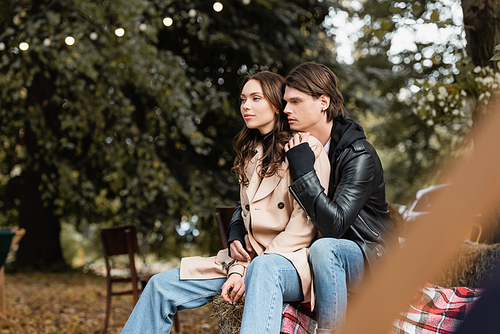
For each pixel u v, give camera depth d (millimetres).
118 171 7500
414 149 13078
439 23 3314
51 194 8844
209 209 7984
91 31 6395
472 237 2619
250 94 2301
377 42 11984
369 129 13672
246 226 2227
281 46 8625
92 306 6027
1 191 10688
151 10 6848
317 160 2084
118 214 9461
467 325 434
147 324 2139
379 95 13039
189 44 8617
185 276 2180
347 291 1976
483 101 2988
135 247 4211
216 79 8953
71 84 6906
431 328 1904
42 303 6141
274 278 1854
